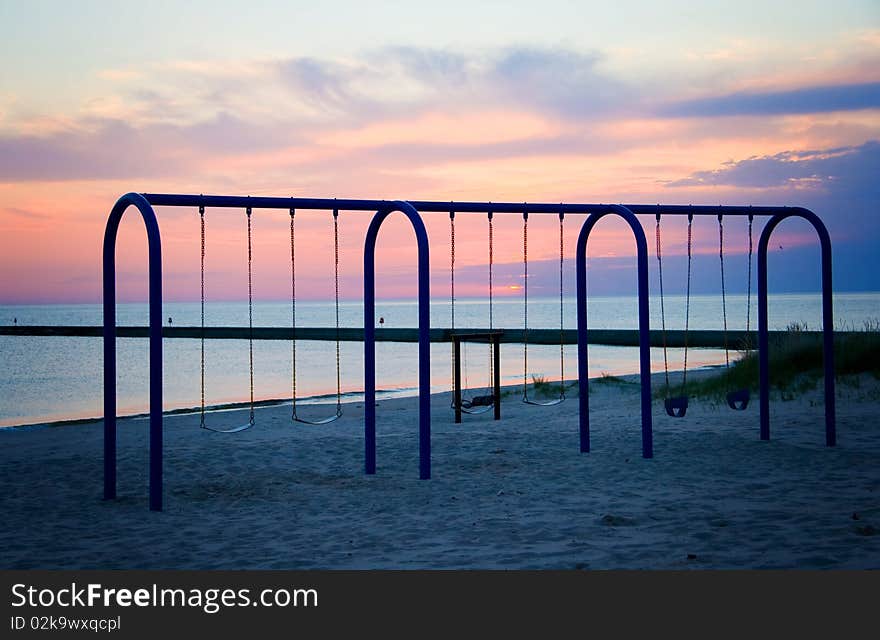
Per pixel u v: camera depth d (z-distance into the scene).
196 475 8.17
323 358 38.94
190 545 5.50
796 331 15.31
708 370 22.05
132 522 6.22
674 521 5.66
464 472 8.02
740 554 4.79
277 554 5.21
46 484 7.84
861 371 13.01
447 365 31.75
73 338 73.44
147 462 8.97
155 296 6.61
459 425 12.24
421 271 7.56
